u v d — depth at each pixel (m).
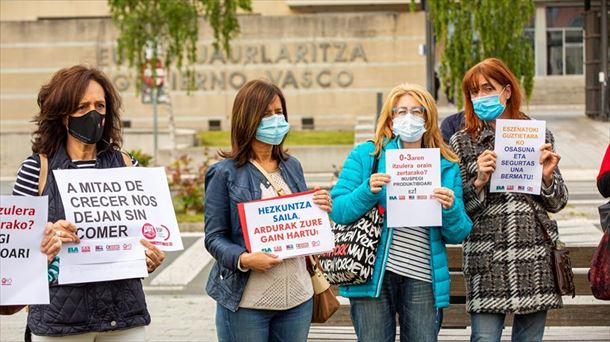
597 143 32.56
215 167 6.27
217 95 45.97
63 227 5.42
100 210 5.59
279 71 45.72
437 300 6.40
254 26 45.59
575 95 57.03
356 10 55.56
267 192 6.21
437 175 6.32
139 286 5.75
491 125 7.01
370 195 6.34
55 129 5.71
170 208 5.75
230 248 6.07
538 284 6.79
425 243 6.51
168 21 33.81
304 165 32.66
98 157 5.83
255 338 6.16
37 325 5.54
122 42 34.00
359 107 45.66
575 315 8.28
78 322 5.54
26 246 5.35
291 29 45.53
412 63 45.31
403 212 6.34
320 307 6.50
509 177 6.76
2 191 28.53
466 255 6.93
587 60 39.34
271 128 6.16
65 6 55.19
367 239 6.43
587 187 22.97
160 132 38.03
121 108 6.01
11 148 38.28
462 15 31.41
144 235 5.64
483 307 6.82
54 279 5.55
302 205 6.08
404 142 6.60
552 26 58.72
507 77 6.87
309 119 45.69
